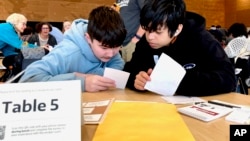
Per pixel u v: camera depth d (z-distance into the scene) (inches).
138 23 72.9
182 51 45.3
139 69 45.1
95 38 40.8
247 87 80.0
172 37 39.8
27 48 88.7
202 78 37.1
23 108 18.2
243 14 311.6
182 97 37.2
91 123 24.4
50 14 257.6
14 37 133.2
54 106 18.6
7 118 17.8
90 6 269.9
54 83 19.4
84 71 47.6
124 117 26.1
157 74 38.3
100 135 21.5
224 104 31.5
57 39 159.5
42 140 17.5
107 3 275.3
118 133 21.9
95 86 40.7
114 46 41.4
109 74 43.3
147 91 41.0
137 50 50.3
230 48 80.0
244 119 25.6
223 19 337.4
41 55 87.8
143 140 20.5
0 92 18.5
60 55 43.8
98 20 40.6
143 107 29.9
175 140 20.5
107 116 26.4
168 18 36.2
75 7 265.6
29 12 250.1
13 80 28.6
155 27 36.8
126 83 44.0
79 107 18.9
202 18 47.1
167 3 36.4
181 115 27.6
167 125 23.9
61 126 18.1
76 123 18.3
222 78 38.8
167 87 37.9
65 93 19.1
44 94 18.8
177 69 37.5
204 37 44.6
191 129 23.3
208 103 32.2
